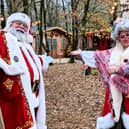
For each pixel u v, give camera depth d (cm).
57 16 2584
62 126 518
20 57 318
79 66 1642
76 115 593
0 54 304
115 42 364
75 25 1920
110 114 364
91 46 2339
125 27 346
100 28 2058
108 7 1560
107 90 371
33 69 344
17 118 312
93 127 508
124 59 348
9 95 304
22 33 353
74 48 2003
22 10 1290
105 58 367
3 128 307
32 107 329
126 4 1183
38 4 1873
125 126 349
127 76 344
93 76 1102
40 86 365
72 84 988
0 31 331
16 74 306
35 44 2062
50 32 2778
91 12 1764
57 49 2884
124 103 352
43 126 366
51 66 1666
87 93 833
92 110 633
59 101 734
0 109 307
